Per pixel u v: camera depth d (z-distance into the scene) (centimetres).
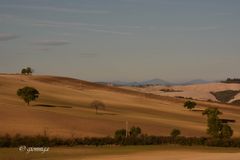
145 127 11794
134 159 6003
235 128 14550
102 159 5959
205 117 17050
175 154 6794
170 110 18475
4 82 19838
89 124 11181
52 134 9256
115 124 11694
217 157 6241
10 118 10694
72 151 6962
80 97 19250
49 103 15888
